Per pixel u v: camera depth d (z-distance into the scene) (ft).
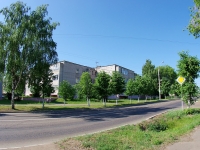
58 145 20.81
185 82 54.60
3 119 44.42
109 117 51.96
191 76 54.19
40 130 32.48
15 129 32.78
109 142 21.79
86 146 20.31
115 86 107.14
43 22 71.20
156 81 233.76
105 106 93.50
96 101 141.90
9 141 24.59
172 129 33.73
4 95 127.24
